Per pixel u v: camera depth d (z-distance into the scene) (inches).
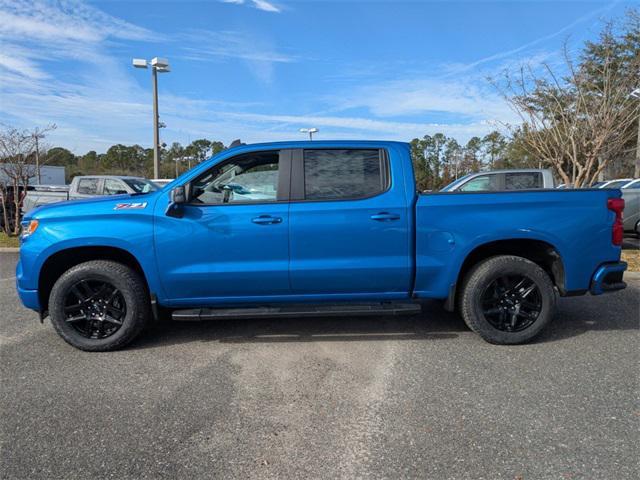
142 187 495.5
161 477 98.6
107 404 130.7
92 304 171.3
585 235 171.6
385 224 167.5
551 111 384.5
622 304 226.8
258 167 172.2
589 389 137.1
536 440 110.9
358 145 172.9
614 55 367.2
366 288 172.9
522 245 181.9
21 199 506.0
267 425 119.0
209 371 152.9
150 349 173.6
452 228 169.0
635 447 107.3
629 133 396.5
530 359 160.1
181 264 167.2
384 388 139.1
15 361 162.7
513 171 349.4
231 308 174.9
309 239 167.0
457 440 111.3
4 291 270.7
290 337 185.0
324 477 98.3
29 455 106.5
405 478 97.7
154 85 680.4
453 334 186.2
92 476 99.0
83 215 167.8
